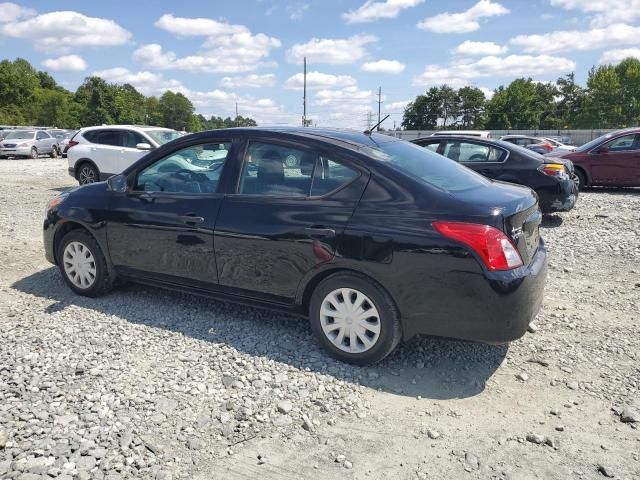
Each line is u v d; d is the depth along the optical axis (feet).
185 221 14.32
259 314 15.51
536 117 314.76
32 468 8.66
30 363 12.25
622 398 11.14
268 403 10.82
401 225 11.49
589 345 13.64
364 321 12.10
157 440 9.53
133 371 11.97
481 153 30.53
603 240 24.94
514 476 8.80
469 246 10.87
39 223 29.12
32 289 17.70
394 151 13.66
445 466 9.04
